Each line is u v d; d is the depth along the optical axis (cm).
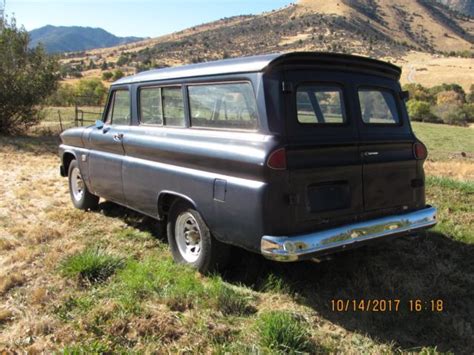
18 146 1514
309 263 479
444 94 9688
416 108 8162
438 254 516
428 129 6356
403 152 447
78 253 477
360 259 493
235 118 400
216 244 425
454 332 361
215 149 402
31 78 1917
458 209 680
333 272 459
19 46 1898
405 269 474
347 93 415
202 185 414
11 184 874
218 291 394
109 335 336
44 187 851
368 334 356
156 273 437
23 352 320
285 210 362
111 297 392
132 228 594
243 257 468
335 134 396
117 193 558
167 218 495
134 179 514
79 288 415
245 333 345
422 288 432
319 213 380
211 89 425
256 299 404
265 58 382
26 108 1930
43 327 347
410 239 554
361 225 398
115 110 577
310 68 394
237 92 398
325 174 382
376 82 442
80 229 590
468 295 423
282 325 336
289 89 373
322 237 370
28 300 394
